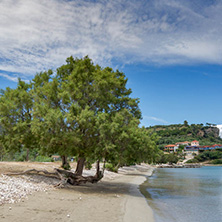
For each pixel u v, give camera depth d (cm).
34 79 2622
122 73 2570
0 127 2167
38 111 1952
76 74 2220
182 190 2481
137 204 1515
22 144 2264
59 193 1596
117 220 1032
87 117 1886
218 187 2806
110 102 2202
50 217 952
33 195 1382
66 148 1931
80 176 2247
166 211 1380
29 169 2141
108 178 3506
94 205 1324
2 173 1831
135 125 2091
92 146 1984
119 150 1992
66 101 2052
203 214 1335
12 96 2217
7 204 1084
